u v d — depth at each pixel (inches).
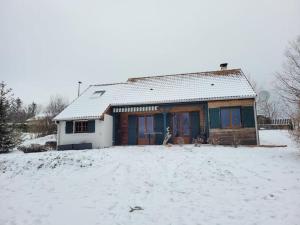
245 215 237.9
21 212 271.3
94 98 885.8
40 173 447.2
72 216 255.3
